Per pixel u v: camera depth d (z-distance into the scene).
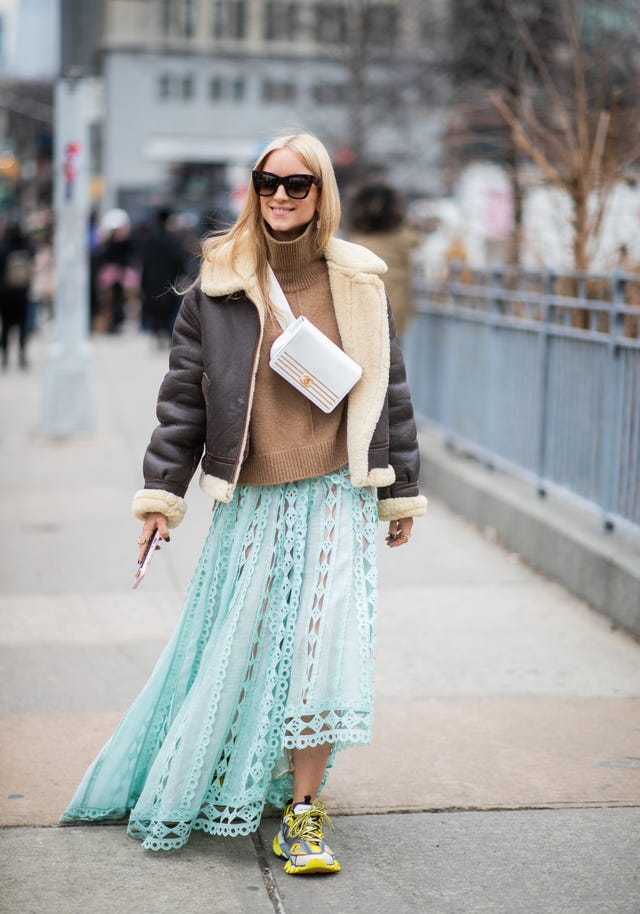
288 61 62.69
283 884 4.58
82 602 8.30
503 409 10.59
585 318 8.99
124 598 8.39
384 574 9.00
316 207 4.68
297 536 4.68
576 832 5.00
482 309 11.23
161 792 4.74
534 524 9.15
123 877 4.61
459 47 18.55
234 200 32.47
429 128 24.38
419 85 22.00
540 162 10.81
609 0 14.41
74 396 15.19
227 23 86.75
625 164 10.64
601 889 4.55
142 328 31.88
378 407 4.67
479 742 5.92
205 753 4.66
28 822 5.02
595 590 8.09
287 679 4.68
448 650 7.31
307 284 4.74
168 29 89.06
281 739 4.69
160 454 4.79
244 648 4.65
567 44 14.61
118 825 5.03
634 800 5.29
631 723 6.19
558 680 6.81
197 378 4.76
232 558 4.73
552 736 6.00
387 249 11.46
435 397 12.73
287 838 4.71
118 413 17.06
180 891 4.52
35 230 30.36
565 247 10.91
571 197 10.73
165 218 26.22
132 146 91.19
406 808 5.21
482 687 6.69
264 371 4.68
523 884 4.58
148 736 4.95
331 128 28.22
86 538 10.10
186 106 90.38
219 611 4.74
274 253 4.67
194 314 4.75
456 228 15.31
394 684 6.74
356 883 4.59
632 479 8.02
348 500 4.74
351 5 26.70
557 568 8.72
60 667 6.96
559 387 9.30
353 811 5.18
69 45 14.91
